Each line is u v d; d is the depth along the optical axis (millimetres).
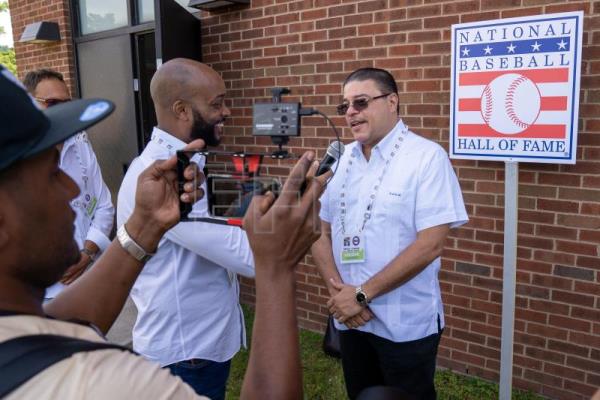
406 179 2133
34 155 684
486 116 2660
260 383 803
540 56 2463
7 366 580
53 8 5266
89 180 2721
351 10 3275
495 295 2982
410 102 3109
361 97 2146
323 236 2387
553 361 2859
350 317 2168
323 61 3457
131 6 4562
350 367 2430
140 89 4746
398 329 2166
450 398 2982
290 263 849
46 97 2566
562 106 2441
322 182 873
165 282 1782
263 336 823
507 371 2572
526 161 2557
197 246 1627
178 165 1121
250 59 3832
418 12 3002
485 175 2908
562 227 2723
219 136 1861
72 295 1075
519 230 2865
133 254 1119
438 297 2287
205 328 1854
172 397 657
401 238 2168
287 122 1205
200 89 1729
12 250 709
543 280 2822
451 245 3100
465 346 3152
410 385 2242
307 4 3471
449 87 2947
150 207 1104
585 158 2605
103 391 597
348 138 3404
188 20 3922
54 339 636
